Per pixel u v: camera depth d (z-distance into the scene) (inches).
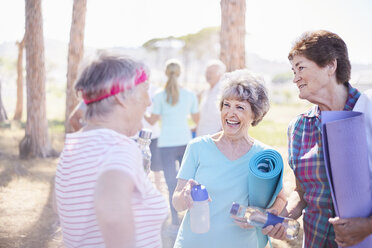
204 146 72.2
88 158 41.4
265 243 68.2
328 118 51.7
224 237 67.6
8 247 127.1
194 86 1390.3
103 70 43.0
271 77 1600.6
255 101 68.0
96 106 43.9
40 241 132.8
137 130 46.9
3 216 154.6
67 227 43.6
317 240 63.4
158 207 45.9
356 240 52.6
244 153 70.8
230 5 214.7
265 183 60.2
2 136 390.6
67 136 45.9
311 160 62.8
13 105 869.8
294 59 62.7
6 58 1243.8
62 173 44.8
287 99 1133.7
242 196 68.7
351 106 60.3
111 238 35.8
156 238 46.3
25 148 284.7
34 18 285.4
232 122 68.8
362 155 50.3
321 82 60.4
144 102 45.3
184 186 71.1
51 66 1482.5
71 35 284.0
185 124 157.9
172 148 154.0
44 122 291.4
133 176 39.1
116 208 36.0
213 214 68.6
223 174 69.6
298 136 66.7
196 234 68.3
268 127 469.1
